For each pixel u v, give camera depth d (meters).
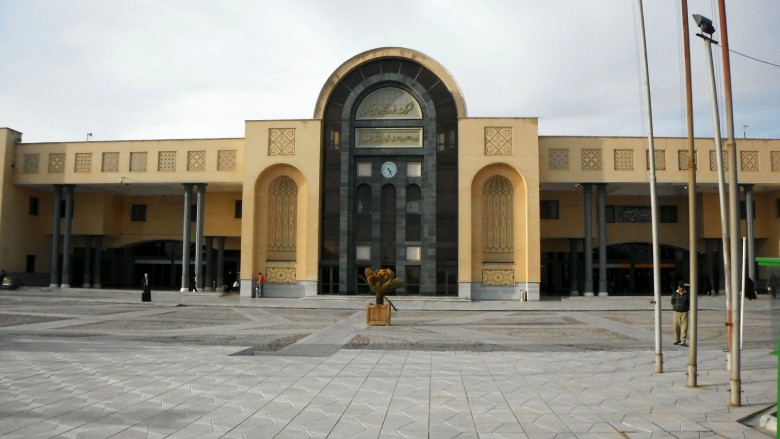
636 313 28.94
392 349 15.52
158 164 40.50
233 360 12.85
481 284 37.91
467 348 15.98
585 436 7.38
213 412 8.33
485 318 25.92
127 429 7.41
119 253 48.44
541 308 31.56
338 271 38.41
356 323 23.06
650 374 11.71
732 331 9.19
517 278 37.81
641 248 45.81
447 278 37.91
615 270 45.81
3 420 7.78
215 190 44.38
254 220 38.59
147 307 29.80
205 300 34.56
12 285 39.81
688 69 11.24
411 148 39.06
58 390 9.64
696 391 10.09
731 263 9.41
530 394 9.77
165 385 10.12
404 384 10.50
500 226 38.44
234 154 40.19
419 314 28.16
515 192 38.47
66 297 35.00
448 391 9.95
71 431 7.29
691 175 11.06
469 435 7.38
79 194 44.91
